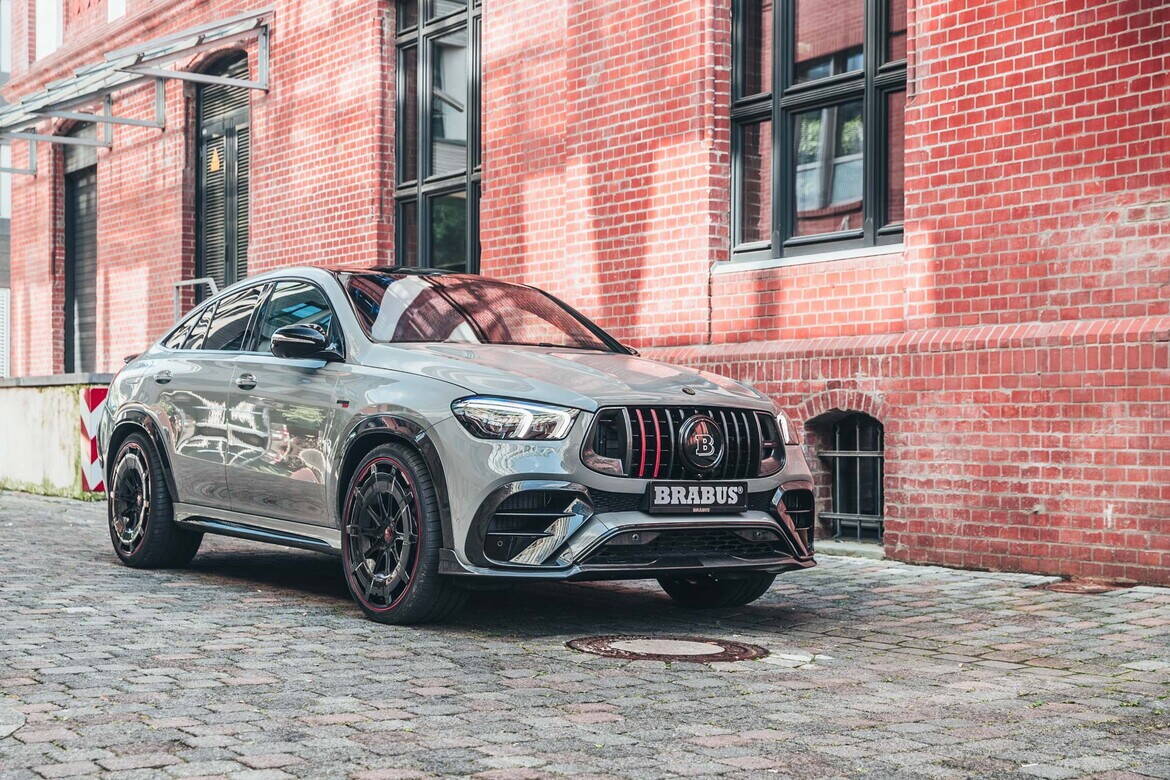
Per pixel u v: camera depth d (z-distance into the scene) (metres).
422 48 12.63
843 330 8.37
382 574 5.57
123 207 17.56
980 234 7.54
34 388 12.78
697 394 5.50
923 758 3.57
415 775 3.28
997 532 7.37
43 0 20.52
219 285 15.91
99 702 4.02
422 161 12.65
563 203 10.58
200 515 6.88
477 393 5.30
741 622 5.83
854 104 8.66
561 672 4.63
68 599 6.10
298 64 13.89
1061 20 7.17
